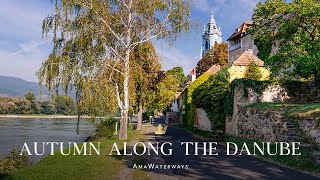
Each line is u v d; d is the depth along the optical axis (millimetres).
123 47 23297
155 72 28062
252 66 31844
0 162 15500
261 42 22844
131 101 25828
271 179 11109
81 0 21234
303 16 18797
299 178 11258
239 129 24391
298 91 25359
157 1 22281
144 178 11023
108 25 22031
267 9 20125
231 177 11438
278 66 21188
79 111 21828
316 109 16391
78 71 20922
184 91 51156
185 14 22625
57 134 44844
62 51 20938
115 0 22578
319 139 14805
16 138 38219
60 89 20734
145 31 23141
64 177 10727
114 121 32281
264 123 19953
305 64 19484
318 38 18578
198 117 37188
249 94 24875
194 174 11953
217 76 31734
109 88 22125
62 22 20781
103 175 11297
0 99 113312
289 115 17656
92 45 21453
